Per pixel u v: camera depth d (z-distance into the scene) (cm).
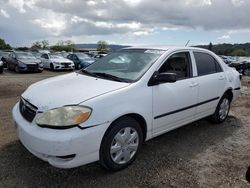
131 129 322
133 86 323
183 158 356
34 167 319
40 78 1316
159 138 425
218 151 382
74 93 299
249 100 745
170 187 288
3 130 435
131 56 395
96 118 280
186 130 467
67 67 1861
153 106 342
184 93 388
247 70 1822
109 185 288
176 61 393
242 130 478
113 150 305
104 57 439
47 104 284
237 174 319
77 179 297
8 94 783
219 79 470
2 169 313
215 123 504
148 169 323
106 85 322
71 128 267
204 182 300
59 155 264
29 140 280
